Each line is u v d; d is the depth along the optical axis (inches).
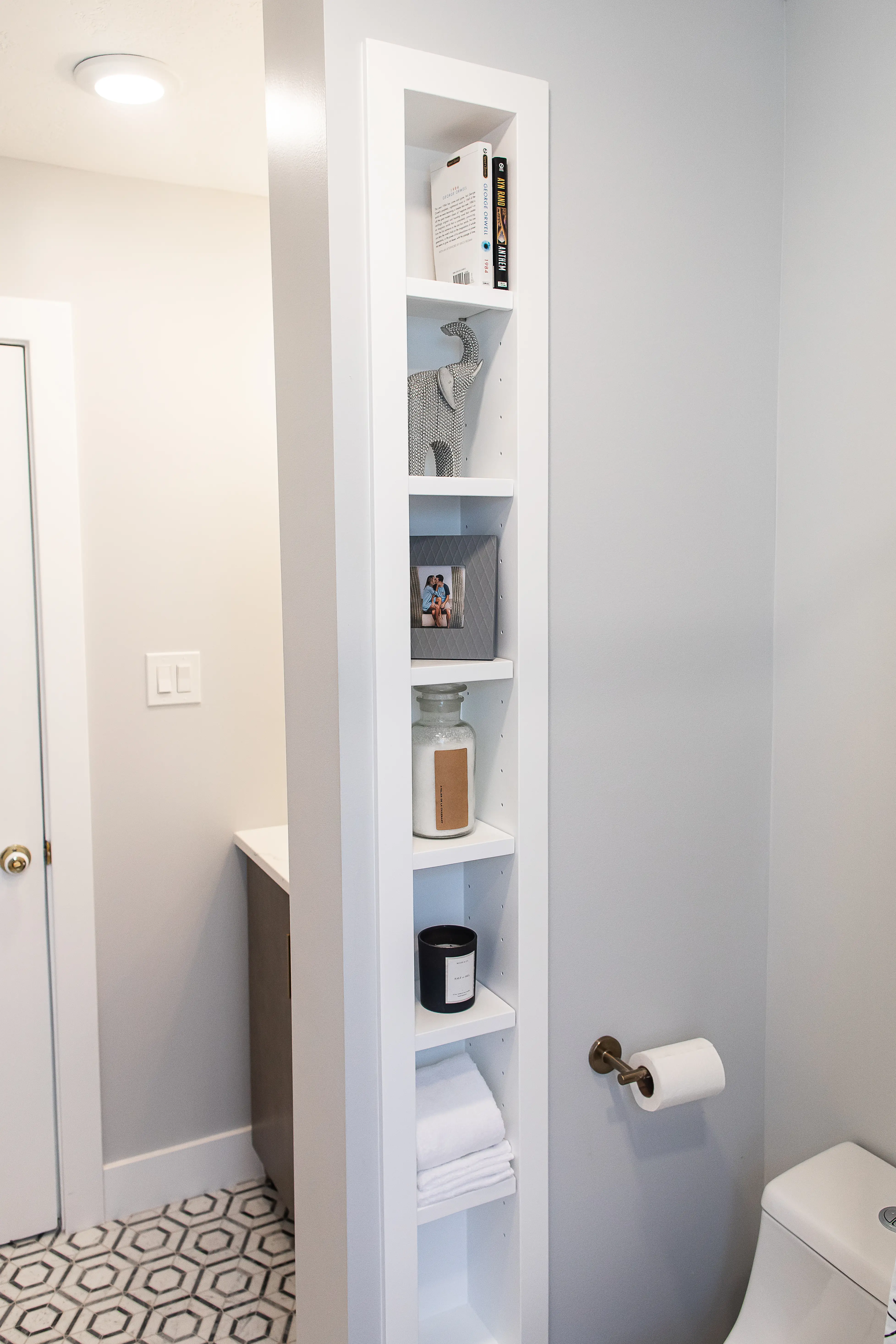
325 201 40.7
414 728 47.3
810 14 50.0
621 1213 52.4
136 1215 84.8
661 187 48.6
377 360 41.2
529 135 43.8
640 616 50.3
